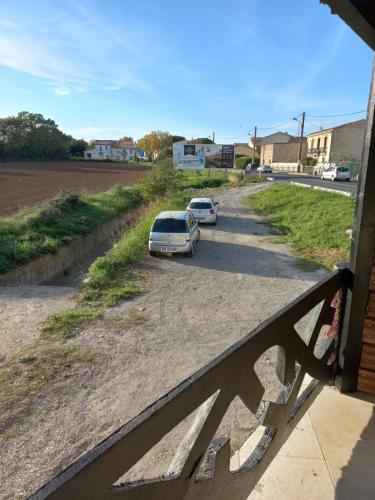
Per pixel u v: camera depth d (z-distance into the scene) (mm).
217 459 1372
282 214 19891
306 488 2146
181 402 1073
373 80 2326
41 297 8320
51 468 3416
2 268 9859
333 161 54250
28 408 4312
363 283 2672
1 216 18344
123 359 5473
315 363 2451
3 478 3293
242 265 11094
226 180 42906
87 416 4176
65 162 93750
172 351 5727
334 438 2527
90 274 9719
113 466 865
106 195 26109
